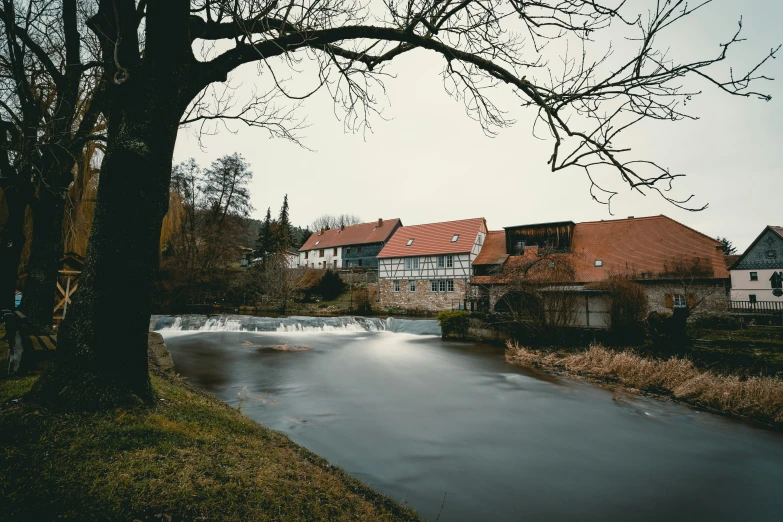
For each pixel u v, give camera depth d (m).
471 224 35.22
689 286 20.30
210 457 2.96
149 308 3.55
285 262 37.91
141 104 3.33
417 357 14.94
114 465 2.52
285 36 3.68
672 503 4.88
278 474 3.05
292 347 16.88
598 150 3.13
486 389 10.27
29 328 4.89
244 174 35.47
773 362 9.86
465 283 32.34
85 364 3.22
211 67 3.69
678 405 9.02
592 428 7.48
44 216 5.86
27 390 3.67
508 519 4.35
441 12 3.78
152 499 2.27
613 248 26.28
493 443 6.58
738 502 4.96
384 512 3.07
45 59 5.57
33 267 5.82
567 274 17.22
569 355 13.69
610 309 14.89
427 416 7.91
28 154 4.96
